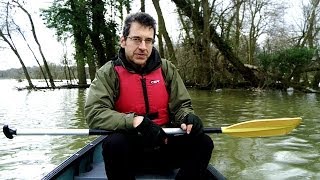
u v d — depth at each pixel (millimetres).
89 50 19938
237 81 20141
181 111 2721
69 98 16859
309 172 4719
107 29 18438
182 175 2564
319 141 6422
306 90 18391
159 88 2766
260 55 19516
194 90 19109
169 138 2697
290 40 26156
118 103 2744
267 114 9930
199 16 17766
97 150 3811
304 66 19141
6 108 12508
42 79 45312
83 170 3355
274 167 4922
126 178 2475
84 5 17672
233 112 10344
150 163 2787
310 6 24500
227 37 19359
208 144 2576
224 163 5105
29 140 6664
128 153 2439
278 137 6711
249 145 6102
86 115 2580
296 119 2838
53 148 6082
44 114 10750
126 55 2721
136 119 2432
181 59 19562
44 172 4848
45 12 17875
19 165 5152
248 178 4484
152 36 2662
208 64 18438
